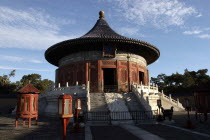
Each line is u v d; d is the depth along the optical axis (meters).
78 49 32.66
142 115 18.34
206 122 18.22
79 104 13.69
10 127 15.93
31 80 76.00
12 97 54.69
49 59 40.12
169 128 14.52
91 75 30.98
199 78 72.25
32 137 11.46
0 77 71.50
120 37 30.28
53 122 19.33
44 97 29.59
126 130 13.62
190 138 10.82
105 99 22.19
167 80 75.31
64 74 34.84
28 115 16.06
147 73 38.22
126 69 32.12
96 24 39.72
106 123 16.77
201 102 18.73
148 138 10.80
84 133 12.60
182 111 33.69
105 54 30.66
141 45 31.80
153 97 28.62
